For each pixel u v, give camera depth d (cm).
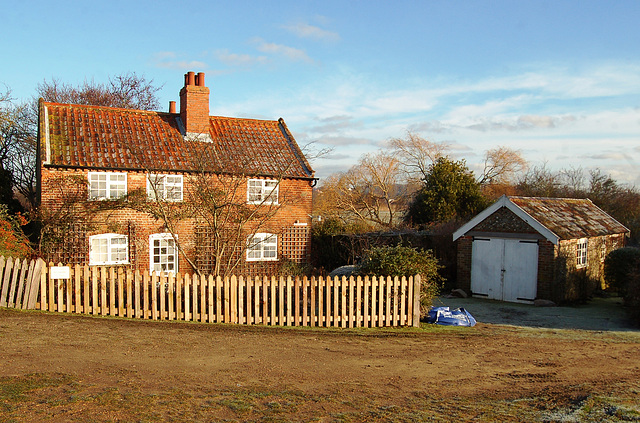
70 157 2044
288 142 2602
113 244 2092
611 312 1870
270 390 818
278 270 2281
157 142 2289
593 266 2356
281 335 1273
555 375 977
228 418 685
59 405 695
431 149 4597
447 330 1441
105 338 1127
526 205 2150
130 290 1408
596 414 719
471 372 991
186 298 1406
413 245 2517
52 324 1232
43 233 1964
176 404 725
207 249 2177
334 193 4341
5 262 1416
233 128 2581
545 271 2008
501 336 1384
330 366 997
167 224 1827
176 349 1067
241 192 2289
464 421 697
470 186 3600
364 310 1427
